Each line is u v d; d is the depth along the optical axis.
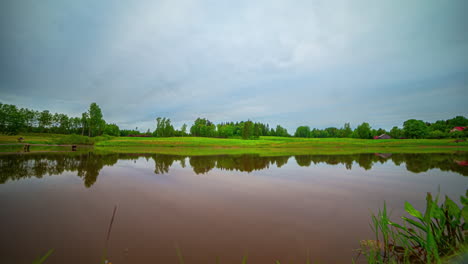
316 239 3.67
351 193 6.94
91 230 3.97
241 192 7.00
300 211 5.16
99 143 41.94
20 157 16.88
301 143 48.75
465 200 2.50
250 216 4.81
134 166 13.02
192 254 3.16
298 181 8.85
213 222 4.44
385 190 7.30
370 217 4.76
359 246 3.39
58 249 3.24
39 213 4.85
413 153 24.92
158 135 80.31
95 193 6.66
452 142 47.12
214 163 15.05
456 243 2.43
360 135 81.81
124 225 4.23
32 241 3.49
